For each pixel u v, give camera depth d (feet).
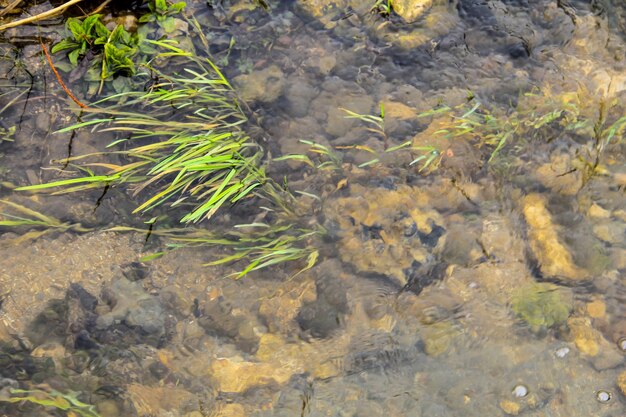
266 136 9.66
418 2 10.14
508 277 9.19
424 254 9.27
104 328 9.02
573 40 10.03
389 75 9.93
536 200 9.43
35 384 8.84
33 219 9.31
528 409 8.81
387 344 9.00
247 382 8.89
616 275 9.18
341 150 9.63
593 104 9.75
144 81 9.81
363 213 9.41
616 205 9.40
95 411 8.79
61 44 9.80
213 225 9.35
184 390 8.87
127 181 9.44
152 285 9.16
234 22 10.11
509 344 8.98
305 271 9.22
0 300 9.06
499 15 10.16
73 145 9.58
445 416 8.80
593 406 8.81
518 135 9.65
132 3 10.07
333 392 8.87
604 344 8.97
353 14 10.18
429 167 9.55
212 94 9.72
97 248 9.24
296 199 9.45
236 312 9.10
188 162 9.12
